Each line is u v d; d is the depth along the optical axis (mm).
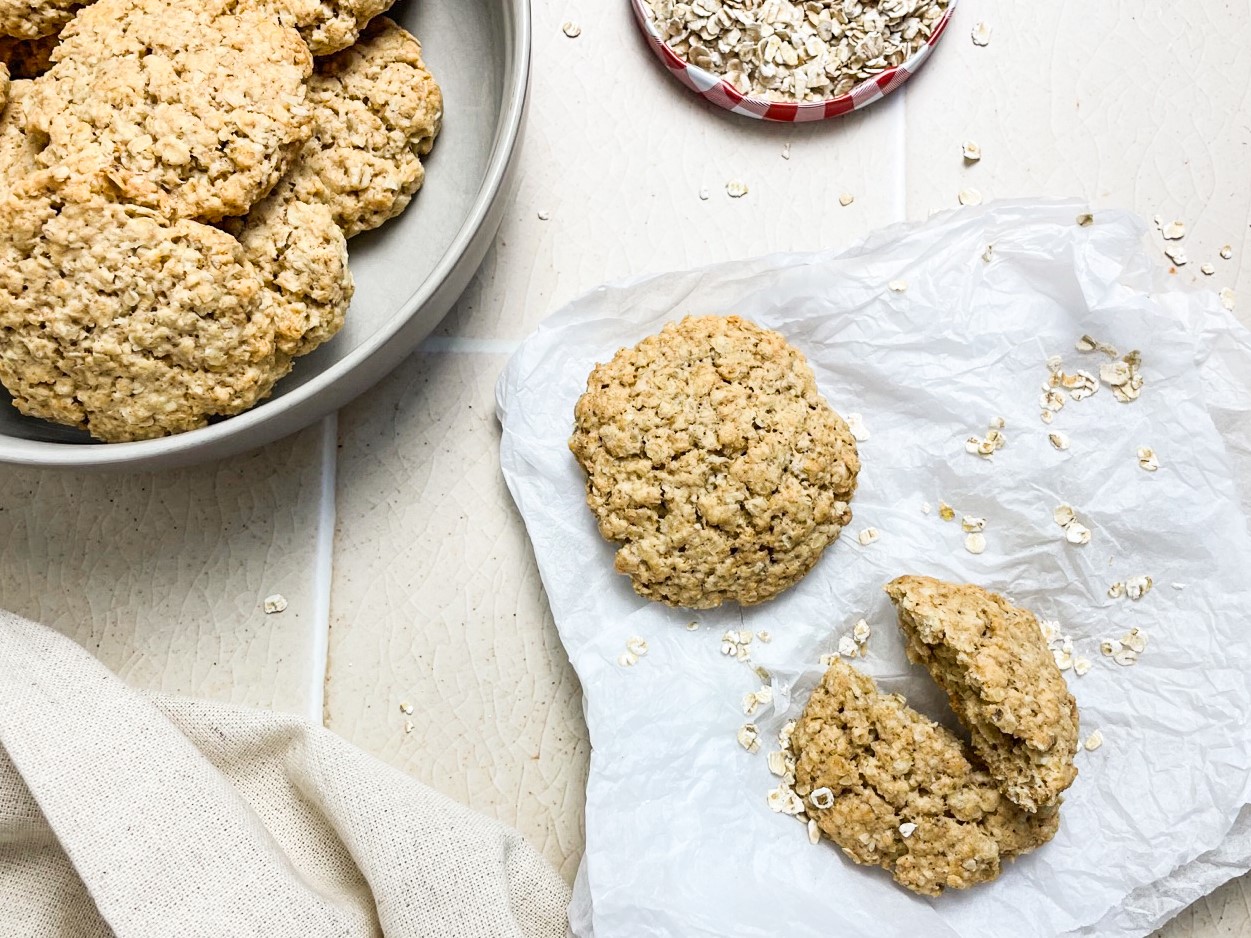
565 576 306
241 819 277
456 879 279
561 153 326
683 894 291
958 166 328
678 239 325
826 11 318
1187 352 308
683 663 305
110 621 315
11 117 273
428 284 272
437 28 318
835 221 326
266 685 313
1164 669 305
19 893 291
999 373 313
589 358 317
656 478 290
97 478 319
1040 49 330
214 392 267
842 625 309
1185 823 296
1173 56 331
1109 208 321
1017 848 288
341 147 288
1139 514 307
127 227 252
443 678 313
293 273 271
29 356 262
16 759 270
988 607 291
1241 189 328
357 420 319
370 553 317
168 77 259
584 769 311
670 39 321
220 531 317
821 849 300
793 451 292
